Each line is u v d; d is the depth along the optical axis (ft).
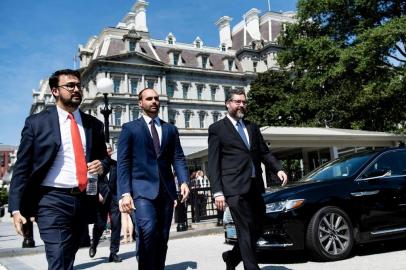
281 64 84.23
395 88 64.54
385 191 20.03
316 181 20.68
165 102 200.23
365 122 80.38
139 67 194.39
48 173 10.37
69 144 10.62
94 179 10.69
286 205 18.38
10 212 9.76
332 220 18.60
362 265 16.89
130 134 13.35
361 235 19.12
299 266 17.57
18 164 10.16
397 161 21.57
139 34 205.77
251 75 226.58
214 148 14.39
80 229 10.54
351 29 74.79
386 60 69.41
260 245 18.76
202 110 214.48
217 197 13.94
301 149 63.77
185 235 34.55
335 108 86.43
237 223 13.83
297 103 99.96
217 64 225.56
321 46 70.54
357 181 19.92
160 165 13.43
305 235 18.26
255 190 14.16
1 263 26.61
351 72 72.84
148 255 12.60
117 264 22.30
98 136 11.31
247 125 14.97
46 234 9.91
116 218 23.47
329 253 18.24
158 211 13.25
